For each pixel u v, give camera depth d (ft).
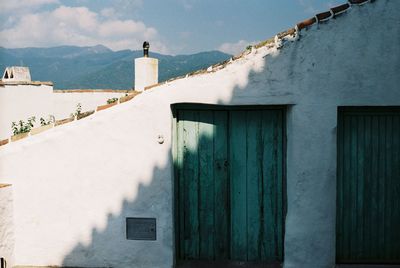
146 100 17.39
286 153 17.80
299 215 17.11
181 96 17.20
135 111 17.46
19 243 18.15
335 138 16.78
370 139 17.83
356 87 16.55
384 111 17.67
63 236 18.03
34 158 17.93
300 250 17.19
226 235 18.66
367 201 17.95
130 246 17.83
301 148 16.88
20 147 17.95
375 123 17.79
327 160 16.85
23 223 18.08
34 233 18.11
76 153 17.79
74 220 17.97
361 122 17.80
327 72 16.60
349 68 16.51
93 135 17.69
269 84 16.81
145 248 17.79
